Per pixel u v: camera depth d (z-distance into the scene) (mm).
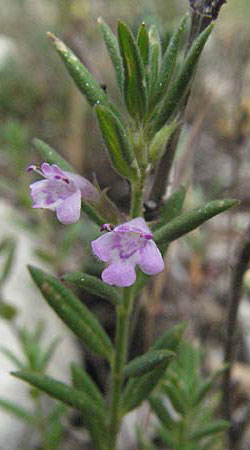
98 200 80
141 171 79
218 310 158
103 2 230
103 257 72
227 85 175
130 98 76
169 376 106
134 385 93
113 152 76
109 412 94
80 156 214
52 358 161
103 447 95
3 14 301
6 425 140
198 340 147
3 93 253
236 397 143
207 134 204
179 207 90
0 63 261
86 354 170
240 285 99
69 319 90
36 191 77
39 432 138
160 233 77
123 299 87
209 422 117
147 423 130
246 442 135
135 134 78
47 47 273
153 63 78
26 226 184
